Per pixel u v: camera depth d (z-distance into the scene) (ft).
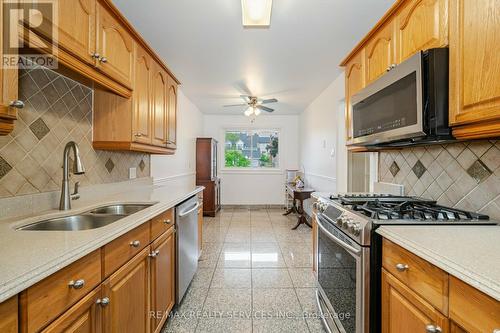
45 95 5.01
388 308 3.68
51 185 5.13
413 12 4.50
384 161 7.60
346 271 4.56
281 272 8.67
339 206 5.24
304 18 7.13
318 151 14.97
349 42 8.53
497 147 4.16
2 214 4.16
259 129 20.95
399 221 3.99
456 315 2.49
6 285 2.03
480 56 3.22
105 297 3.41
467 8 3.40
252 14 6.30
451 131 3.82
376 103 5.29
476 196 4.53
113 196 6.97
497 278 2.14
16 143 4.41
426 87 3.92
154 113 7.73
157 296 5.19
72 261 2.70
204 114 20.63
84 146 6.20
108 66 5.21
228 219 16.52
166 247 5.78
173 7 6.62
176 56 9.66
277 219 16.52
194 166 17.40
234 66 10.62
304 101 16.22
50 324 2.50
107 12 5.19
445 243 3.05
